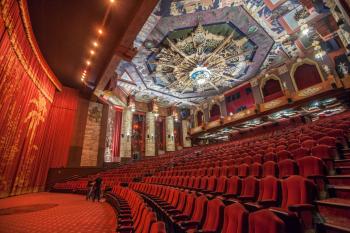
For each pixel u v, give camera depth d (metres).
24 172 5.03
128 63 8.04
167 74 9.15
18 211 2.86
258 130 8.92
